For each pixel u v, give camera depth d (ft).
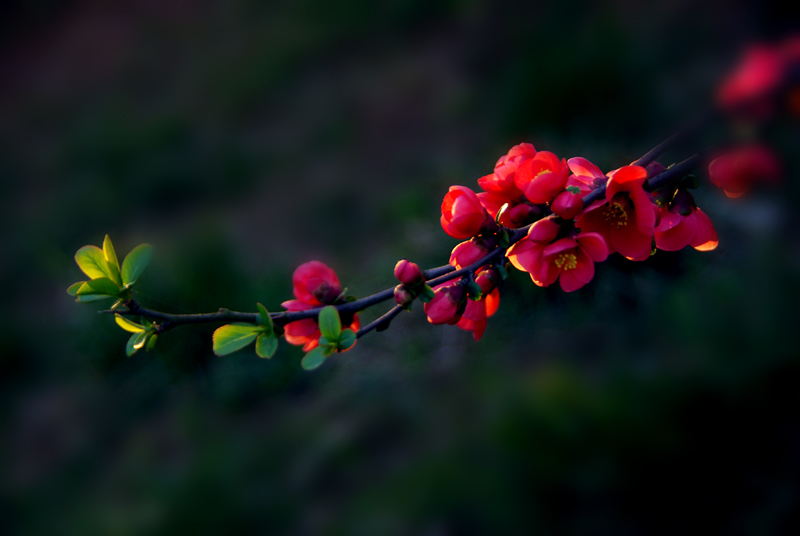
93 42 35.40
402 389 11.87
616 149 14.48
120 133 26.73
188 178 23.06
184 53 32.14
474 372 11.53
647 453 8.58
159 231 20.42
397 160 20.48
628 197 3.18
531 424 9.32
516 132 17.08
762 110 3.07
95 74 32.91
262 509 10.05
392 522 9.12
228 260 15.33
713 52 16.85
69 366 14.83
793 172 10.64
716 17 17.74
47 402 14.24
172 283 14.38
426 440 10.39
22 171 26.68
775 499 7.79
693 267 11.62
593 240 3.02
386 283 14.33
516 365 11.33
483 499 8.86
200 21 34.09
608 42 17.07
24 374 15.19
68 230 21.40
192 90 28.91
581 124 16.15
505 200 3.42
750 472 8.19
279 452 11.11
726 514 7.88
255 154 23.58
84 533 10.53
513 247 3.23
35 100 32.14
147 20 35.81
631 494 8.37
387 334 13.30
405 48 26.11
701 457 8.49
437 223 14.67
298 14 30.63
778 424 8.52
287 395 12.80
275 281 15.19
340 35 28.30
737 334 9.70
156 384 13.69
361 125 22.99
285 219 19.57
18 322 16.57
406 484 9.63
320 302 3.51
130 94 30.35
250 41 30.60
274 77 27.45
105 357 14.16
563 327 11.78
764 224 11.61
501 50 22.35
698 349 9.83
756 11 16.76
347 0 28.89
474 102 20.93
